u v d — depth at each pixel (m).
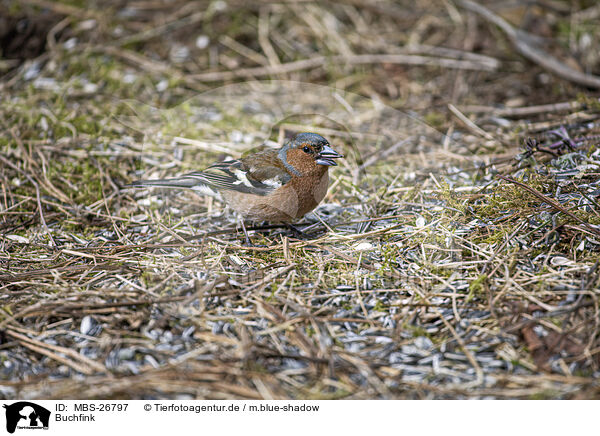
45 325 7.71
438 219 9.40
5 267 8.84
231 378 6.89
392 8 17.34
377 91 14.78
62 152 11.81
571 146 10.84
